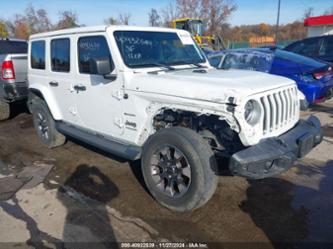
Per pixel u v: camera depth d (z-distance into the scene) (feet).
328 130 18.81
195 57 14.75
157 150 10.79
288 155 9.53
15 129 22.06
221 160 11.60
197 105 9.62
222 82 9.98
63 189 12.77
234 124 9.11
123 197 11.98
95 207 11.34
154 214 10.78
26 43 28.09
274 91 10.17
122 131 12.31
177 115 11.25
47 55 15.64
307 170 13.83
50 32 15.25
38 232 9.93
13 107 27.89
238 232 9.73
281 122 10.62
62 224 10.32
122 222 10.37
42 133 17.78
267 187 12.44
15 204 11.66
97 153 16.76
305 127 11.55
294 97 11.36
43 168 14.99
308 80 20.54
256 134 9.41
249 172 8.98
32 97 17.95
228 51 24.14
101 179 13.61
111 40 11.90
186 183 10.39
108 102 12.49
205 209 11.01
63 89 14.88
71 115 14.94
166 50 13.57
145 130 11.51
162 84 10.57
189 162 9.85
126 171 14.35
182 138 9.90
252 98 9.19
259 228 9.89
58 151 17.26
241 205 11.22
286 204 11.21
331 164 14.35
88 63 13.17
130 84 11.43
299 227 9.89
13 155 16.88
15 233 9.89
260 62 22.31
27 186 13.12
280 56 22.04
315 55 30.40
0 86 22.27
